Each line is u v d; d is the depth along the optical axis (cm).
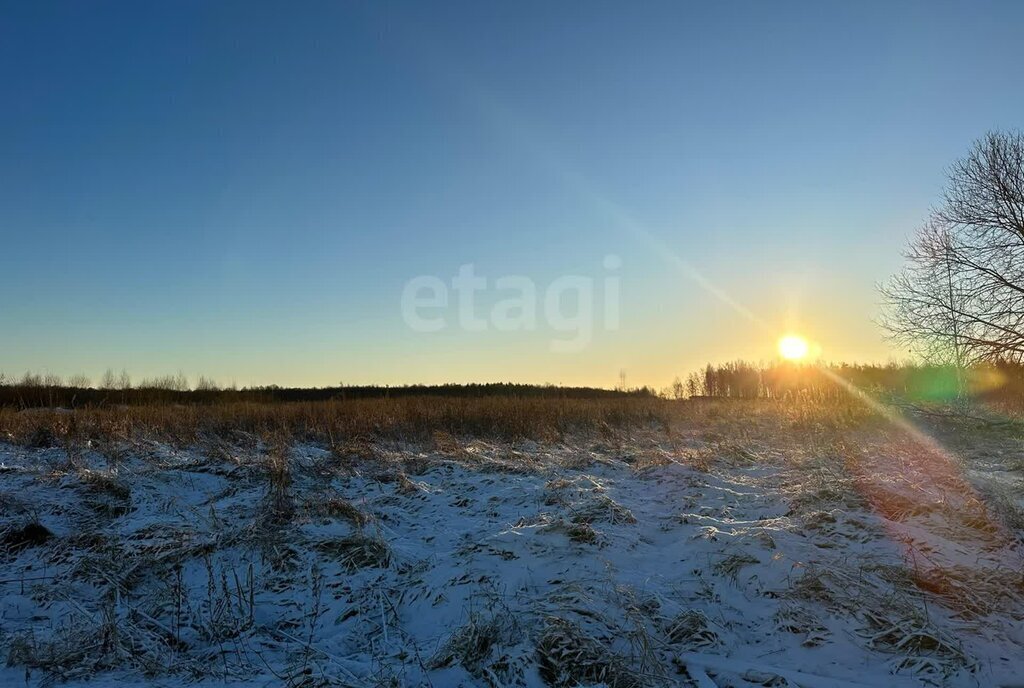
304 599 703
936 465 1102
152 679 519
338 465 1230
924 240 2116
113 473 1066
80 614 647
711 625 581
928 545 710
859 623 580
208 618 651
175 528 852
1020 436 1642
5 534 827
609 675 497
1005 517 781
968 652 539
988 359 2041
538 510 929
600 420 2022
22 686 499
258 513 905
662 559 735
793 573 660
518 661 506
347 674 513
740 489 1045
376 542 789
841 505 857
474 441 1627
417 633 617
